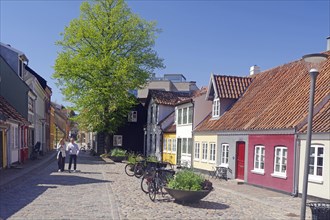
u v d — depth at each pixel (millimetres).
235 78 23875
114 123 35219
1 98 23016
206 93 25172
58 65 32625
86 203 10695
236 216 9945
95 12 33500
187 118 28250
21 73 28391
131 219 8930
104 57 32719
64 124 80312
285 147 15242
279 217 10062
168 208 10523
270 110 17812
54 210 9578
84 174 18922
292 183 14469
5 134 20516
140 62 34750
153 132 38438
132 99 35312
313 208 8469
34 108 33312
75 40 33000
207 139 23719
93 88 32938
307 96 16062
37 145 30844
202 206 11156
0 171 18953
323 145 13055
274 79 21031
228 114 22156
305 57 7680
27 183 14719
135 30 34406
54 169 21266
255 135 17609
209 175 22312
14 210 9453
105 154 33938
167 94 38781
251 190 15867
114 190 13570
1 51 26969
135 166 19031
